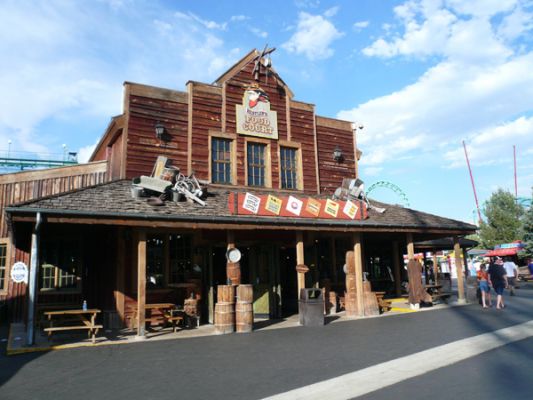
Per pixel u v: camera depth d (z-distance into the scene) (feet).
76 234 44.96
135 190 35.32
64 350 27.89
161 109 44.83
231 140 48.70
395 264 66.85
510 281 61.67
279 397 17.29
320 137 56.18
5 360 25.23
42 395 18.40
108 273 41.42
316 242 52.54
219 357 24.99
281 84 53.47
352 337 30.55
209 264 41.93
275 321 41.45
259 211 37.83
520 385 17.74
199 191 38.63
